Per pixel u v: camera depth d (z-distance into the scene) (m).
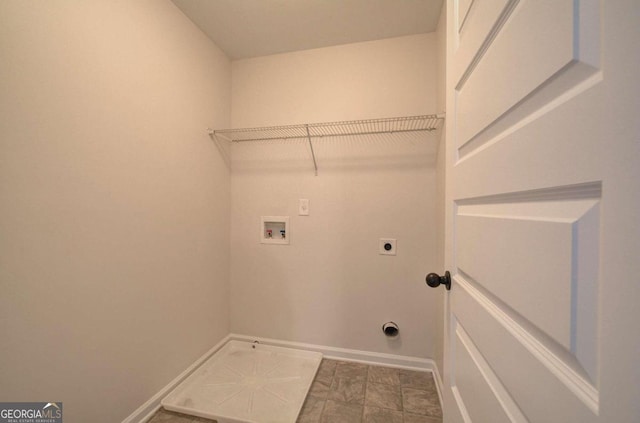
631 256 0.24
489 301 0.54
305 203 1.81
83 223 0.96
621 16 0.26
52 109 0.86
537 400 0.36
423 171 1.62
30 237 0.81
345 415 1.27
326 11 1.44
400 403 1.35
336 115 1.74
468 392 0.63
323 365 1.69
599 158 0.28
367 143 1.70
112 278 1.07
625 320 0.25
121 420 1.11
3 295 0.76
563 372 0.32
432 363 1.61
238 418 1.22
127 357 1.14
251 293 1.91
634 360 0.24
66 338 0.91
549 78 0.35
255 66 1.87
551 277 0.34
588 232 0.29
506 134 0.46
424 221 1.63
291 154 1.83
